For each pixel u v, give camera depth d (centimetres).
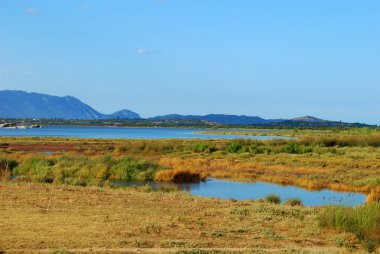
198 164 4716
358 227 1577
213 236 1507
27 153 5716
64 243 1320
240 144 6956
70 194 2305
